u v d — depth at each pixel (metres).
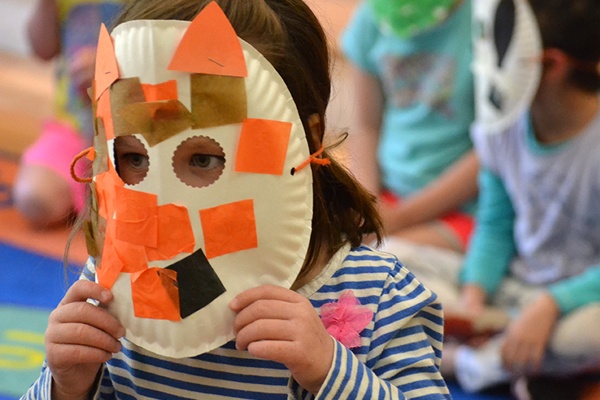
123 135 1.19
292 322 1.18
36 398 1.32
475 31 2.58
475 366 2.56
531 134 2.53
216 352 1.31
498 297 2.71
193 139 1.18
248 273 1.21
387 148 3.15
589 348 2.44
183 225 1.18
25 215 3.62
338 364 1.21
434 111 3.00
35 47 3.84
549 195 2.53
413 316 1.35
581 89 2.43
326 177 1.41
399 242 2.85
